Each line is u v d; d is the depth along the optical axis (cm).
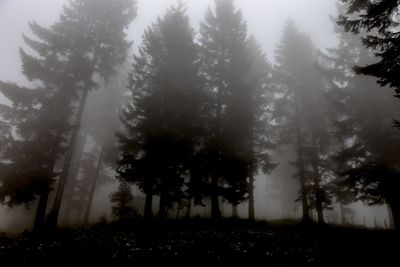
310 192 2319
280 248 1153
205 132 2053
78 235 1425
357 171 1766
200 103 2048
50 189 1677
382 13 1038
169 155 1780
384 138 1791
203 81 2122
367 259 962
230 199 1983
